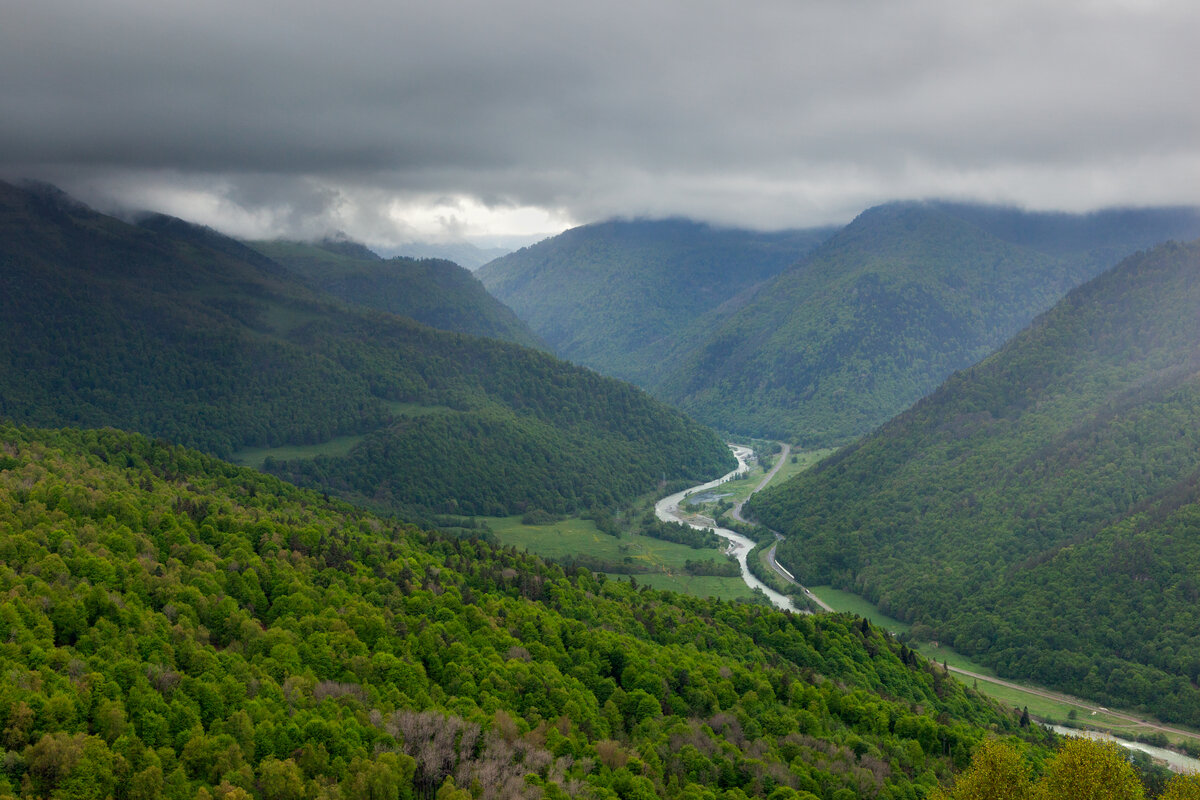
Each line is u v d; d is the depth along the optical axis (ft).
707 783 573.33
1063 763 523.70
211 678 530.68
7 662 479.41
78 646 530.27
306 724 503.20
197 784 454.40
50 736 434.71
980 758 553.64
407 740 520.42
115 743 451.53
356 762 482.69
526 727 576.61
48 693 473.67
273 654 583.58
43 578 586.45
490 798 485.97
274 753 487.20
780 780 581.53
